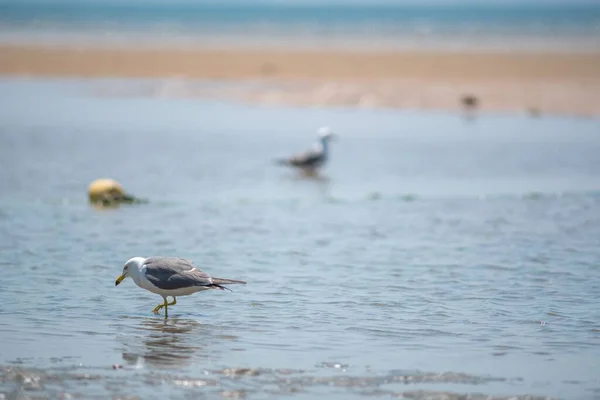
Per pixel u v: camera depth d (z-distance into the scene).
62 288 13.60
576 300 13.02
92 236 17.27
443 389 9.52
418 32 100.00
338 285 13.86
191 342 11.09
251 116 38.59
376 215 19.83
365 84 45.56
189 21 129.25
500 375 9.96
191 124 36.06
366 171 26.33
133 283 13.95
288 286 13.79
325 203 21.36
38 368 10.05
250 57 55.44
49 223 18.45
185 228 18.19
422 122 37.06
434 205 21.03
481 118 38.25
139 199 21.22
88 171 25.36
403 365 10.27
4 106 40.03
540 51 64.81
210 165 26.98
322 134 26.67
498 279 14.21
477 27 113.56
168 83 47.59
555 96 42.00
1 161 26.86
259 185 23.91
